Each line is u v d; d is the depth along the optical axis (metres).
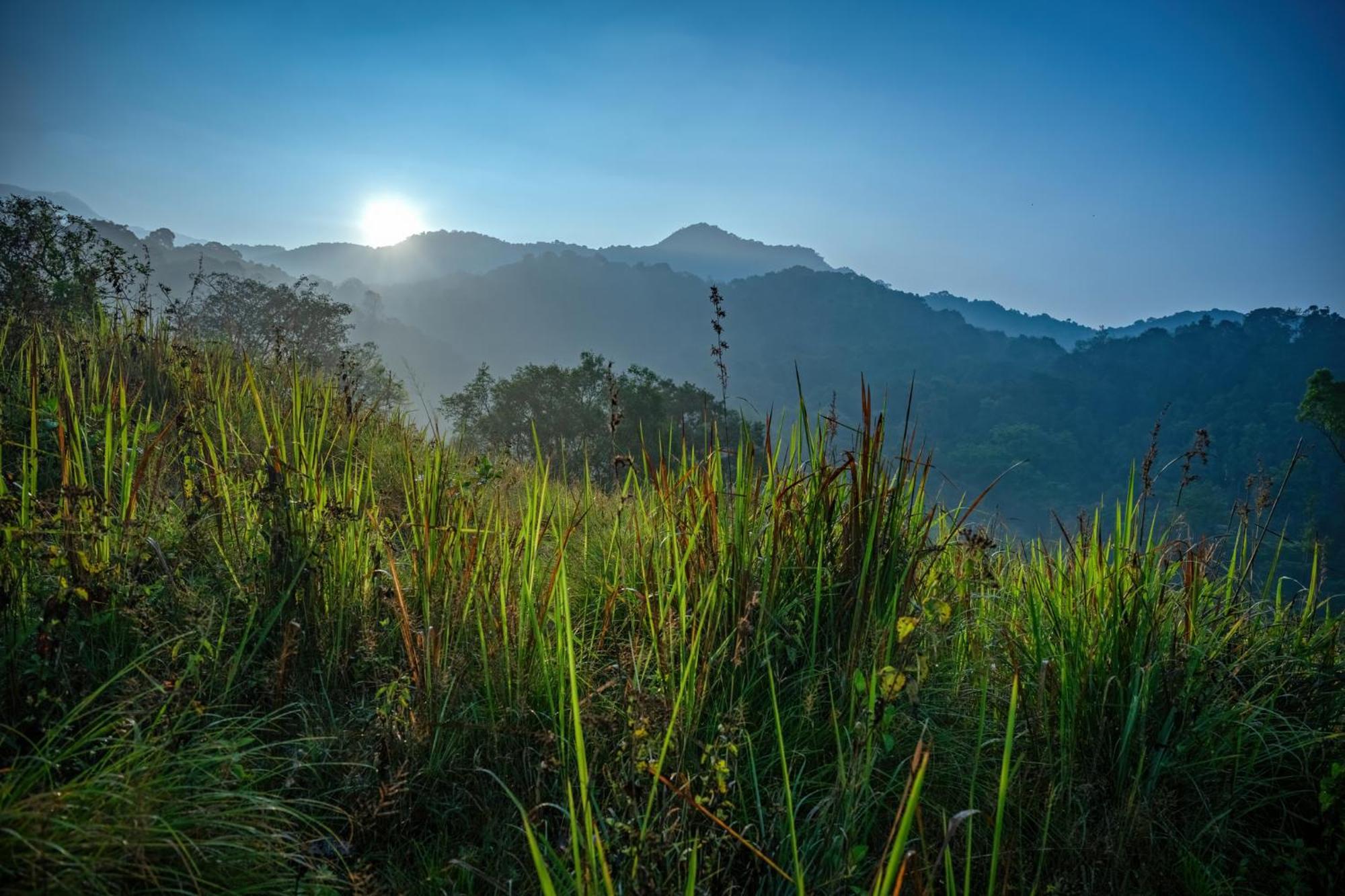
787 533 3.01
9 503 2.53
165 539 3.02
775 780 2.42
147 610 2.53
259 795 1.95
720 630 2.79
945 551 3.35
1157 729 2.63
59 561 2.47
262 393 4.98
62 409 3.50
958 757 2.50
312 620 2.84
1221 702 2.78
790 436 3.12
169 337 6.07
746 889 2.06
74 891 1.53
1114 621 2.82
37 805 1.64
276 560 2.84
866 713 2.09
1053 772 2.46
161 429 3.55
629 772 2.13
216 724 2.19
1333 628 3.08
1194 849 2.38
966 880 1.73
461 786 2.38
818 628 2.85
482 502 3.92
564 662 2.65
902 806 1.65
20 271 6.61
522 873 2.07
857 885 1.93
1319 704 2.90
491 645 2.83
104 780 1.78
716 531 2.97
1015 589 3.26
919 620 2.60
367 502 3.50
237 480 3.34
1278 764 2.71
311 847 2.01
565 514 3.95
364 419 4.65
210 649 2.42
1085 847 2.20
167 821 1.75
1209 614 3.16
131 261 7.55
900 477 2.89
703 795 2.12
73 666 2.26
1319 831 2.37
